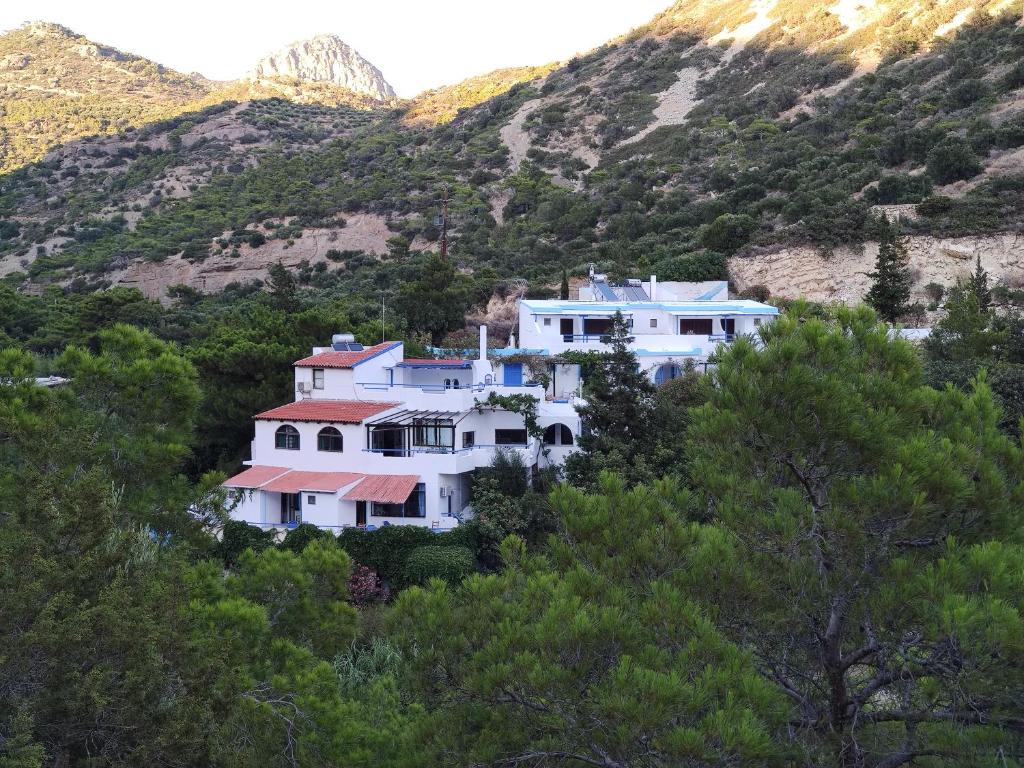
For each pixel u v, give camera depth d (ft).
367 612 110.01
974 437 45.21
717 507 45.44
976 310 169.27
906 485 40.16
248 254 417.49
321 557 65.36
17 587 40.40
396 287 319.27
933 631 37.73
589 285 239.91
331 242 422.82
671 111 526.57
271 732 50.34
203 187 569.64
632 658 37.73
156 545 61.11
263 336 183.93
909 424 44.50
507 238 383.45
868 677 48.01
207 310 311.88
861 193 298.97
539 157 512.63
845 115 402.93
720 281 245.24
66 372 76.84
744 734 33.83
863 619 42.83
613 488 48.32
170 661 44.75
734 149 416.87
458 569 118.32
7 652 38.58
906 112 376.27
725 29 622.95
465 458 137.28
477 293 280.10
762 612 43.80
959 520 42.93
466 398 143.13
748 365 44.27
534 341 188.34
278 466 142.20
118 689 41.68
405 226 423.23
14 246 493.36
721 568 43.04
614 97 574.97
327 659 63.26
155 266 414.21
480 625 43.70
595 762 39.14
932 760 40.78
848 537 41.04
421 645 43.98
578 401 147.74
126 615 42.37
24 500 47.62
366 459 138.00
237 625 54.44
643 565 45.03
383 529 126.82
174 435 79.15
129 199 569.64
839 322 48.19
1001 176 271.90
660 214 354.54
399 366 160.04
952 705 39.91
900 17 506.48
